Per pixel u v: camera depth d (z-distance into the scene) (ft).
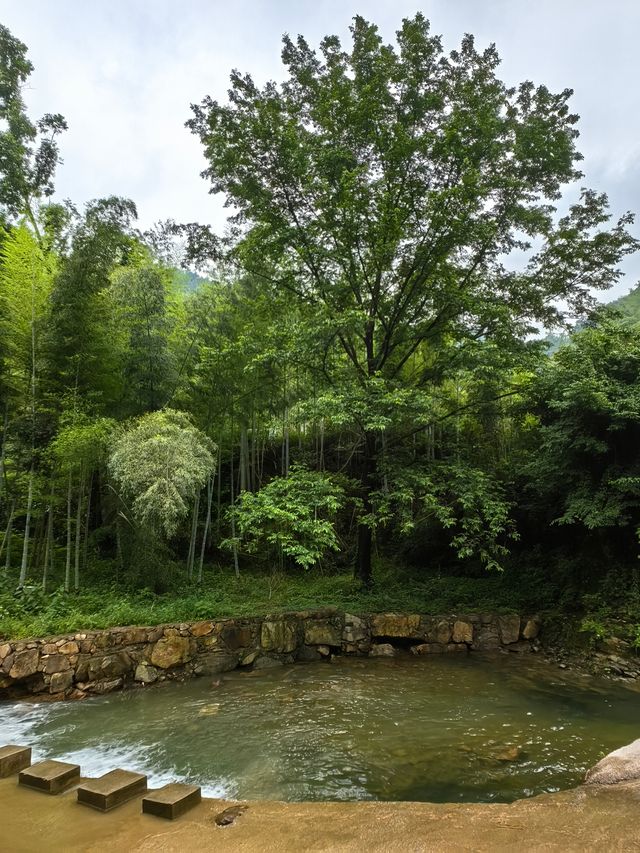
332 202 31.91
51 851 7.68
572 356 30.37
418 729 17.53
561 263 33.65
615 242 32.07
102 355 31.50
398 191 32.17
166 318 34.42
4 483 30.89
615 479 27.04
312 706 20.31
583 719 18.52
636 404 25.43
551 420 33.65
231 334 36.86
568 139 32.53
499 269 35.65
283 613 29.14
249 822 8.74
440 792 12.62
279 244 33.30
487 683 23.71
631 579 28.30
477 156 31.68
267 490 29.40
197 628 25.94
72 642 22.47
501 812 8.88
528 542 38.55
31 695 21.38
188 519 39.17
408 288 35.78
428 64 32.50
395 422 29.53
